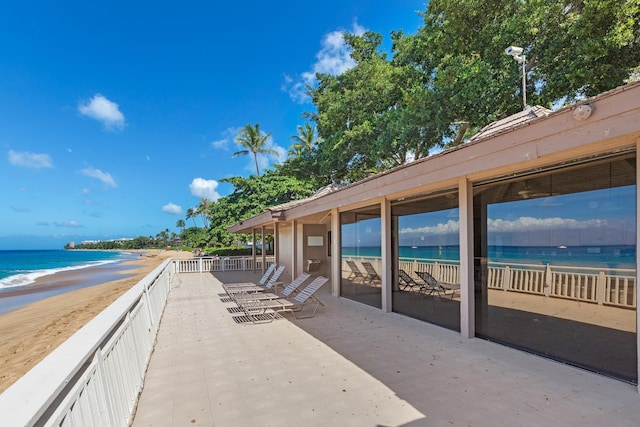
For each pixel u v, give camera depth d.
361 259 8.39
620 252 3.60
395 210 7.18
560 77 10.63
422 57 16.03
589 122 3.15
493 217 5.03
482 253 5.21
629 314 3.52
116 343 2.77
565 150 3.45
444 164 4.97
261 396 3.42
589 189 3.86
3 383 5.25
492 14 11.79
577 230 3.99
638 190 3.25
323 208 8.95
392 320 6.54
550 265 4.30
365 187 6.98
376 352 4.70
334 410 3.12
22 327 9.52
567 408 3.07
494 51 12.07
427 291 6.31
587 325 3.90
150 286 5.52
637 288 3.31
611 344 3.70
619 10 8.45
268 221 12.93
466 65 12.38
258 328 6.09
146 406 3.24
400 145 15.41
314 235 14.70
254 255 17.27
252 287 9.77
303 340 5.32
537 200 4.45
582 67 9.98
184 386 3.68
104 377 2.32
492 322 5.10
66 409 1.63
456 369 4.04
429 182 5.29
